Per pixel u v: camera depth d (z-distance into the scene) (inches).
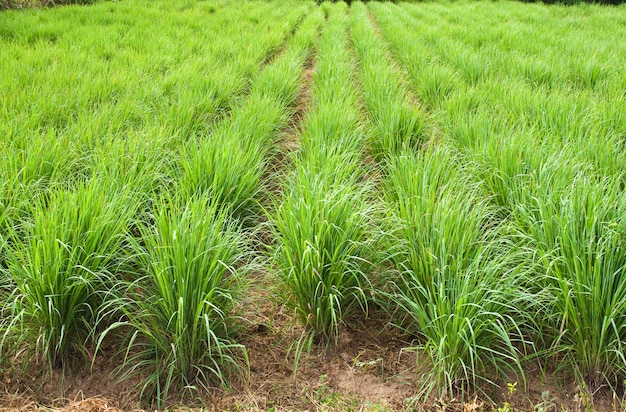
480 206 141.2
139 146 169.3
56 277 107.2
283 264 121.8
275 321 130.7
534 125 201.0
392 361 119.0
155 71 303.0
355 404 108.9
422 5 855.7
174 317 109.0
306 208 121.3
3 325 114.8
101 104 226.8
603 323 102.6
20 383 111.0
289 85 285.0
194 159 159.5
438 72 283.9
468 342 103.0
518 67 310.3
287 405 108.6
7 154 155.8
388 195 157.5
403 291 126.5
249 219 161.8
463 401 105.9
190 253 106.9
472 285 110.0
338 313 122.6
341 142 183.2
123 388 111.2
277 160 204.1
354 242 118.7
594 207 116.4
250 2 757.9
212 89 254.8
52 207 123.1
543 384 112.1
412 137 207.2
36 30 398.6
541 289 119.2
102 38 383.2
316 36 523.5
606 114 213.8
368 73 305.7
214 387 111.7
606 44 402.0
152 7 600.7
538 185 140.3
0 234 128.9
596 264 103.6
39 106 211.6
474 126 195.8
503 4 792.9
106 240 117.8
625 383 105.7
